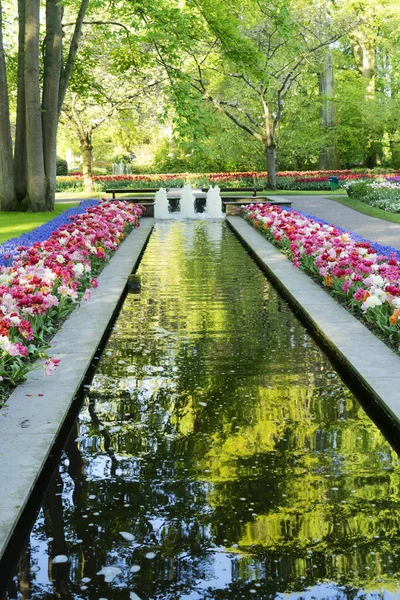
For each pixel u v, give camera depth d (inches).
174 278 470.6
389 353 262.4
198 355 284.8
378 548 139.9
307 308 345.4
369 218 834.2
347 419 212.4
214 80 1590.8
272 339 308.8
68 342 287.6
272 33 1299.2
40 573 134.6
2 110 909.2
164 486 168.4
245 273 488.7
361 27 1711.4
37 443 184.1
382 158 2046.0
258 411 219.6
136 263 521.7
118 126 1910.7
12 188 927.7
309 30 1311.5
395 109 1688.0
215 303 387.9
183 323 341.1
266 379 252.4
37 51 878.4
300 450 189.3
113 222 679.7
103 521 152.6
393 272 323.9
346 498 161.0
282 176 1628.9
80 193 1491.1
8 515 147.3
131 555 139.9
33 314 275.7
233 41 999.0
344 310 340.5
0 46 895.7
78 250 425.7
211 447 192.1
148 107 1470.2
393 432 201.6
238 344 301.0
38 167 912.9
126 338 312.8
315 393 236.5
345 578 130.4
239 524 149.9
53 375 243.1
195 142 895.1
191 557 138.4
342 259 367.6
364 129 1857.8
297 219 652.7
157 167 2134.6
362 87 1831.9
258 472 175.6
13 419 201.5
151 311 368.8
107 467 179.6
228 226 849.5
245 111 1457.9
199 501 160.4
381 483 168.6
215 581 130.2
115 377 255.9
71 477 173.9
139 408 223.3
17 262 374.6
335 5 1519.4
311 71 1641.2
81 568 135.6
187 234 756.0
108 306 358.6
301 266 459.8
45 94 924.0
